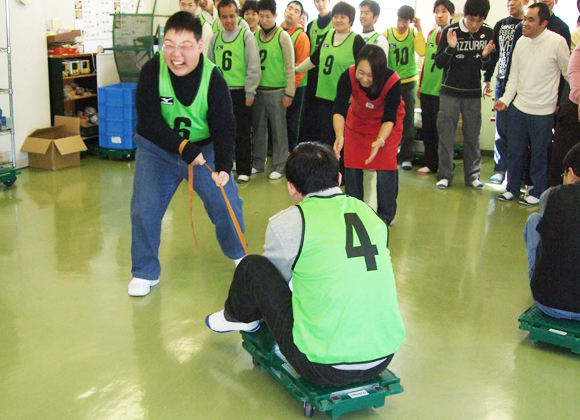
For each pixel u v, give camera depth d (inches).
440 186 206.7
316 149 83.7
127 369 95.6
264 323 98.8
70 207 173.5
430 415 87.1
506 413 88.1
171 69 107.3
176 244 148.3
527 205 189.2
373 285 77.9
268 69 205.5
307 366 79.9
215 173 113.5
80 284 124.8
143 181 117.4
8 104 204.4
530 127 185.2
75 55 229.5
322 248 77.7
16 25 204.2
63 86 226.1
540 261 105.0
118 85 241.4
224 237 126.0
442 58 198.2
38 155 213.0
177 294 122.0
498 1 235.5
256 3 217.0
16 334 104.8
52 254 139.5
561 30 184.2
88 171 213.8
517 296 126.9
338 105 155.6
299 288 79.9
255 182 208.4
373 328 78.1
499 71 207.9
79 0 238.1
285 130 212.1
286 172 84.7
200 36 107.2
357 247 78.5
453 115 203.0
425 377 96.5
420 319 115.4
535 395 92.7
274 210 177.3
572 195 101.4
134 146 229.3
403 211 180.9
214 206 121.8
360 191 161.5
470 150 206.1
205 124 115.3
